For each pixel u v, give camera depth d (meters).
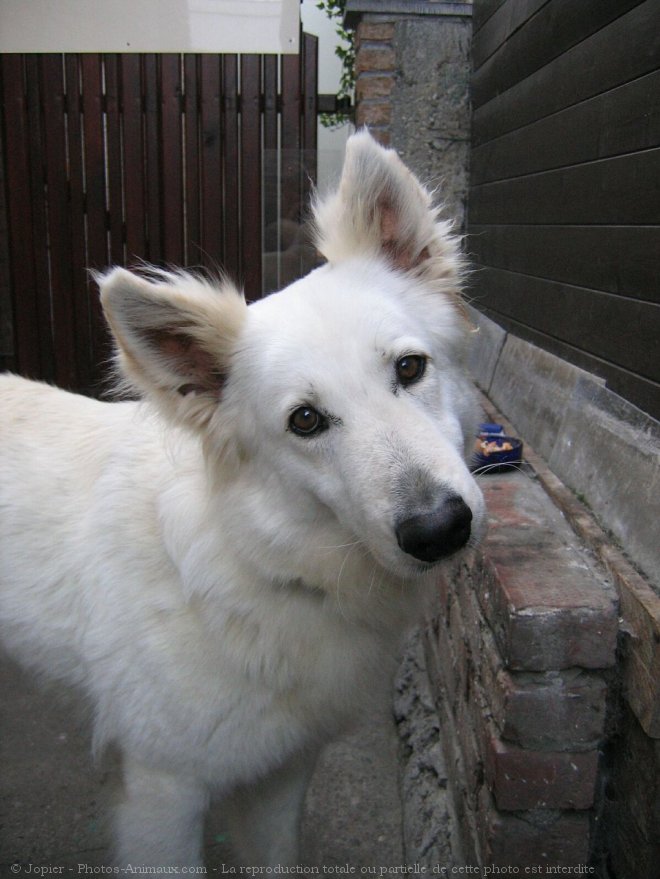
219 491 0.75
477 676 0.85
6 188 2.27
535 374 1.29
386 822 1.03
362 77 1.87
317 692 0.76
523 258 1.43
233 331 0.74
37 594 0.83
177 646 0.74
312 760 0.86
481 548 0.86
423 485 0.62
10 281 2.33
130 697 0.76
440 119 1.88
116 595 0.77
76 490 0.83
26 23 1.44
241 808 0.88
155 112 2.19
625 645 0.73
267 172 2.22
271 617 0.72
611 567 0.77
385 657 0.82
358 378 0.69
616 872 0.76
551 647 0.72
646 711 0.68
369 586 0.74
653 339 0.87
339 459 0.67
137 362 0.73
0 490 0.85
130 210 2.26
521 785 0.74
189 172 2.23
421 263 0.82
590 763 0.74
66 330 2.37
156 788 0.78
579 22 1.10
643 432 0.88
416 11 1.82
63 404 0.92
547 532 0.90
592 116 1.05
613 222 0.99
